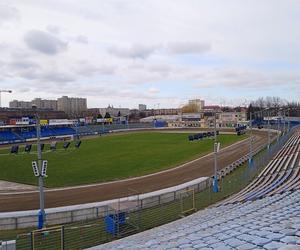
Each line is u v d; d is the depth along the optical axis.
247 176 42.28
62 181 43.59
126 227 24.92
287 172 43.28
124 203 29.42
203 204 31.34
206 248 12.55
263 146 75.69
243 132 110.06
